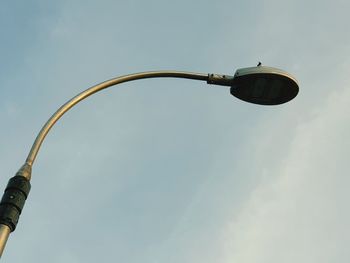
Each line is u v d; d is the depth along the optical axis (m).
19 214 5.25
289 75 8.12
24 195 5.38
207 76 8.20
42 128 6.25
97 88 7.27
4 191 5.36
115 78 7.58
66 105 6.73
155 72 7.93
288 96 8.41
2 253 4.84
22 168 5.61
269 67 8.14
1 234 4.92
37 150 5.97
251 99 8.49
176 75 8.02
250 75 8.04
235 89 8.30
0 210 5.13
